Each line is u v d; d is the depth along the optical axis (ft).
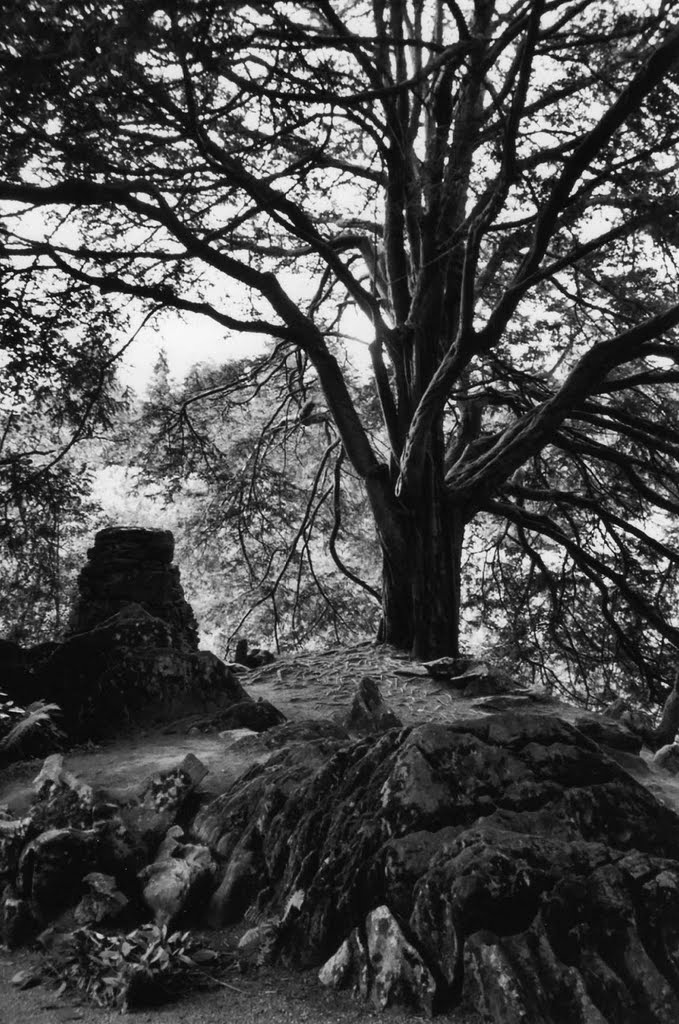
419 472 48.57
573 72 47.70
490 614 76.79
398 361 51.83
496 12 46.52
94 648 31.22
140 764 24.99
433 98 48.42
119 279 44.96
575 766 17.85
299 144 43.34
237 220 42.63
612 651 73.77
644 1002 13.78
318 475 74.49
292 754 21.67
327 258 49.52
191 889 18.21
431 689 39.22
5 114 33.83
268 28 36.91
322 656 45.85
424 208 54.08
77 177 40.47
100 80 33.76
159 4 28.84
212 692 31.45
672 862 15.30
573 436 62.08
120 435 69.67
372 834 16.79
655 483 72.69
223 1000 15.38
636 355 47.47
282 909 17.31
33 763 26.02
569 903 14.71
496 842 15.60
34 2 28.71
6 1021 15.12
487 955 14.23
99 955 16.37
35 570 59.62
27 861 18.95
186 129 39.32
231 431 79.92
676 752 27.73
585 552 67.97
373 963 15.12
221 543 81.20
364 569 92.94
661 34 40.75
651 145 43.01
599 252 52.95
